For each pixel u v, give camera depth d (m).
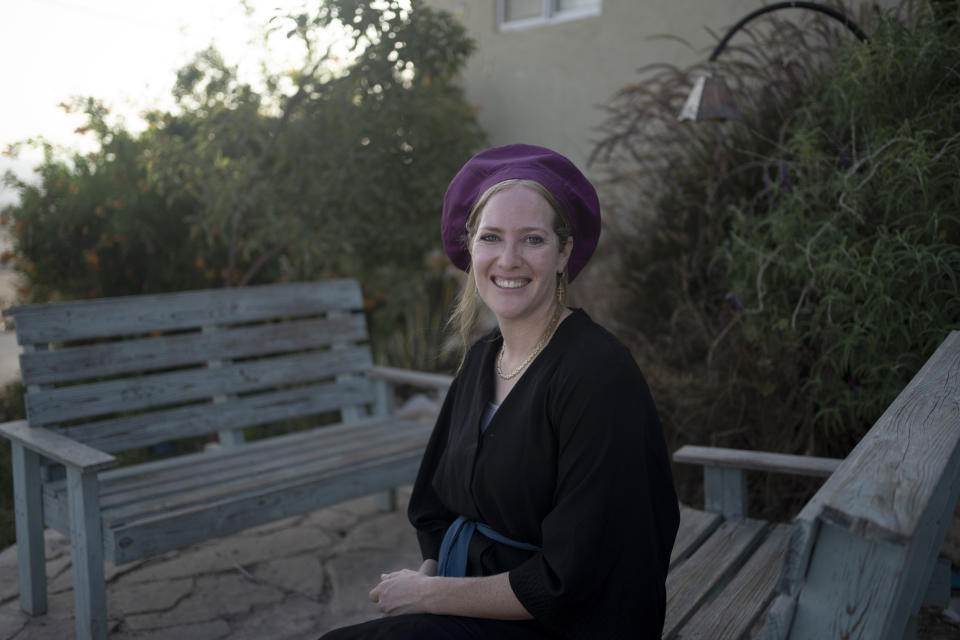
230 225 4.41
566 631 1.29
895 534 0.90
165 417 3.01
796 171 3.07
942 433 1.28
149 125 4.48
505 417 1.44
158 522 2.28
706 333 3.54
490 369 1.59
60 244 4.55
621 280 4.21
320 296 3.54
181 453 4.36
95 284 4.72
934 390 1.56
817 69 3.63
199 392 3.12
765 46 3.91
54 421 2.70
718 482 2.36
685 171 3.94
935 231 2.50
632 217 4.39
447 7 5.89
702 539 2.21
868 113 2.88
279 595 2.77
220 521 2.41
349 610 2.65
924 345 2.55
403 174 4.19
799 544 0.97
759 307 2.96
